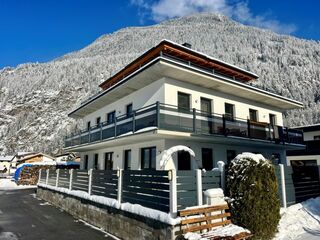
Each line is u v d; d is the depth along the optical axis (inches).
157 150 521.3
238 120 603.5
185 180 298.8
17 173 1515.7
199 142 563.8
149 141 554.3
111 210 383.2
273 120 797.2
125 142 601.3
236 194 311.0
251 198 299.1
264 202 302.8
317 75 4564.5
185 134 484.1
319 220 385.1
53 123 4953.3
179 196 289.4
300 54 5925.2
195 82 571.5
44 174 810.8
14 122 5305.1
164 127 470.0
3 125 5334.6
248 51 6368.1
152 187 313.3
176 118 493.7
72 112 919.0
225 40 7824.8
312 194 488.4
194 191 304.2
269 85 3976.4
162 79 538.0
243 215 298.2
